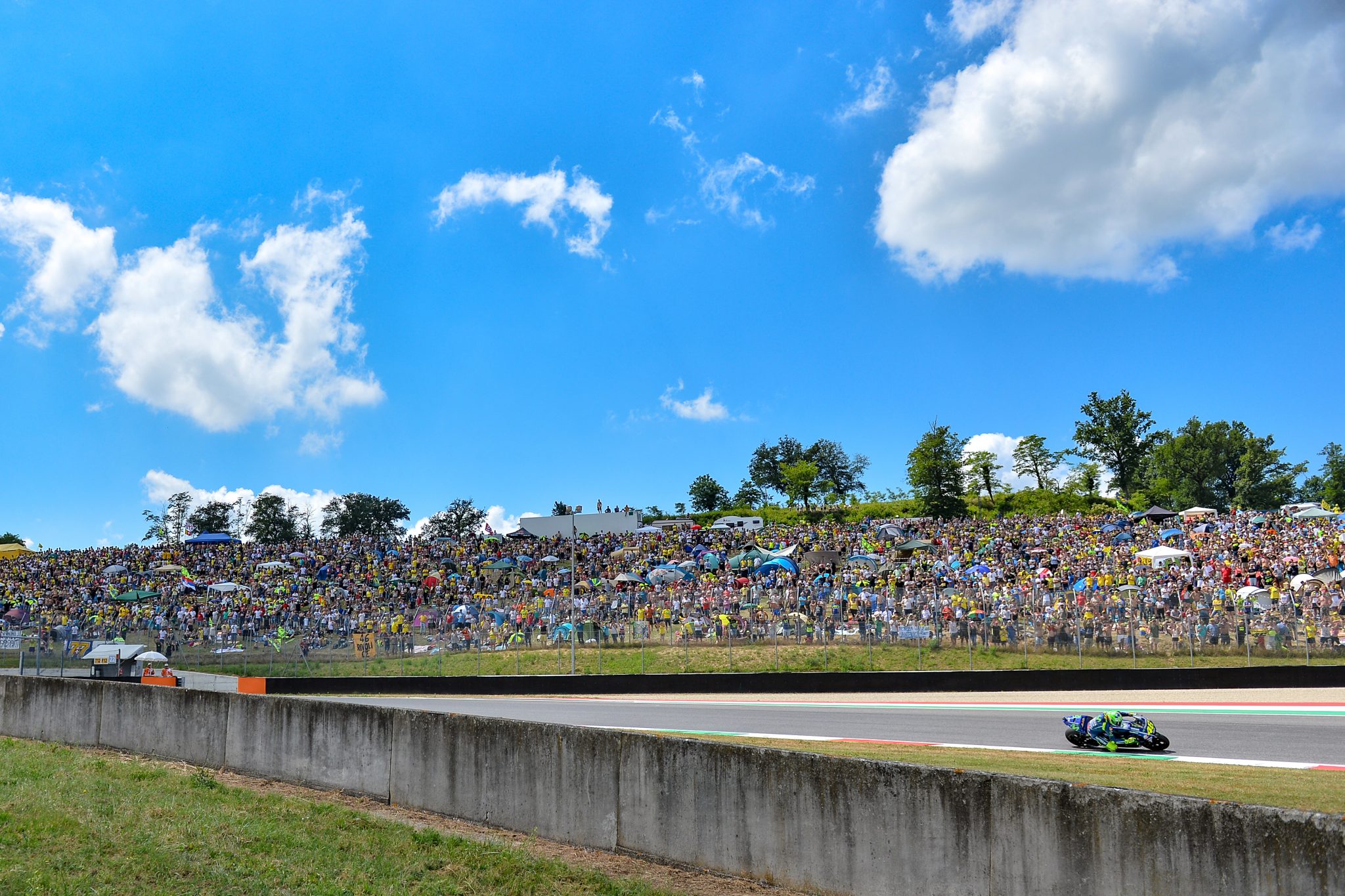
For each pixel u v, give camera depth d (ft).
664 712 86.84
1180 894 20.88
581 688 110.52
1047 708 82.64
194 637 133.90
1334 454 382.22
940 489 314.35
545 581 163.22
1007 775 23.90
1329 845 19.21
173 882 27.14
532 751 34.12
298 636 128.16
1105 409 339.16
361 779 39.47
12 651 124.88
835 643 111.34
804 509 366.02
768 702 95.40
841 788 26.55
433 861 29.55
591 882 27.86
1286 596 97.81
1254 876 20.04
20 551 291.17
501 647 123.13
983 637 106.32
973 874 23.86
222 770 44.83
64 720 54.54
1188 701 83.35
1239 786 41.32
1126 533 167.94
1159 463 355.77
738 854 28.37
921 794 25.08
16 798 36.09
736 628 115.85
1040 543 169.27
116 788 38.73
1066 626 103.09
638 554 185.26
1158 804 21.53
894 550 170.40
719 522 250.98
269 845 30.83
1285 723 66.59
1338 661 91.66
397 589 158.61
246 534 418.51
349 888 27.09
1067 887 22.40
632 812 31.07
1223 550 138.82
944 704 88.07
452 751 36.58
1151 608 103.60
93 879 27.07
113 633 136.36
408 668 123.54
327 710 41.52
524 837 33.27
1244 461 347.15
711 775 29.43
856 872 25.88
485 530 238.07
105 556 226.58
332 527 437.17
